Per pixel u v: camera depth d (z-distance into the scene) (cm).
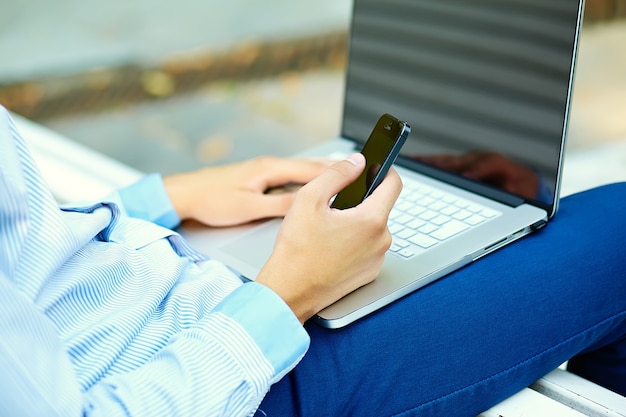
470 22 99
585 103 251
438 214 94
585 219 92
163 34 366
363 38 113
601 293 85
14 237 63
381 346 76
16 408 57
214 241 96
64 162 177
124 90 327
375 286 80
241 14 374
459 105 101
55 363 59
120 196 97
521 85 93
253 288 69
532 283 83
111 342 68
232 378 64
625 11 292
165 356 65
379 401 76
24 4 414
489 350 79
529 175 93
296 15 363
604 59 272
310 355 75
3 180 61
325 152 114
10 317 57
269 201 95
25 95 328
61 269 70
